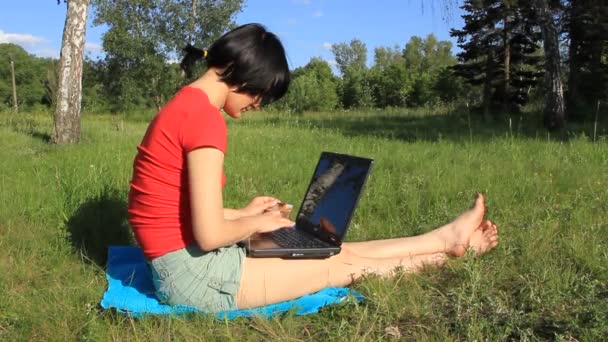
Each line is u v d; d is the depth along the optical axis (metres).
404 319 2.82
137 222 2.79
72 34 10.18
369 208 4.85
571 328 2.57
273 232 3.31
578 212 4.41
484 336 2.58
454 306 2.84
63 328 2.69
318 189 3.49
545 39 15.19
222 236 2.67
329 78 52.47
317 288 3.00
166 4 27.50
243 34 2.76
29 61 51.34
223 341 2.60
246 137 9.76
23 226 4.09
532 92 22.72
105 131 11.88
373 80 45.00
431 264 3.32
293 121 18.05
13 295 3.06
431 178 5.95
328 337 2.63
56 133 10.16
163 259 2.75
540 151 7.87
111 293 2.94
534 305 2.84
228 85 2.79
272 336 2.63
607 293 3.02
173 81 28.66
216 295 2.78
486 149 8.29
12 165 6.46
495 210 4.77
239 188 5.50
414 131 14.02
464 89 35.69
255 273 2.83
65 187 4.93
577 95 20.14
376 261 3.20
